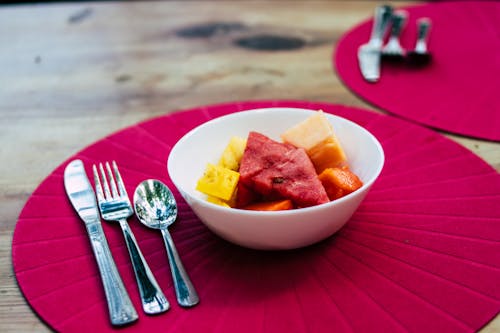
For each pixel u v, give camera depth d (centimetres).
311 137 82
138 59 152
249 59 148
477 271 67
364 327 60
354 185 75
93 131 113
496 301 62
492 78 125
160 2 202
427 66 134
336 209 67
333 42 156
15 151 106
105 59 153
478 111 110
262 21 177
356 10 183
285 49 153
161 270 71
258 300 65
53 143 109
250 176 74
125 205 84
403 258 71
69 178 92
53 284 68
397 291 65
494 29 155
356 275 68
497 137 100
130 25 179
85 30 176
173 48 158
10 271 72
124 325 61
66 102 128
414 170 90
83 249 75
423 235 75
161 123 110
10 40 170
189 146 85
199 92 129
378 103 116
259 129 93
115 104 126
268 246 72
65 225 80
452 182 86
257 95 126
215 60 149
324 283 67
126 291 65
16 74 145
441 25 160
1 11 197
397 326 60
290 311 63
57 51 160
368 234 76
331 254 73
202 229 79
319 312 63
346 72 133
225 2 198
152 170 95
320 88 127
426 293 64
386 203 83
